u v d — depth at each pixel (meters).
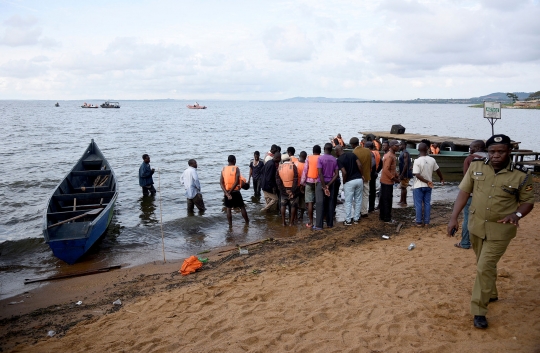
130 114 91.56
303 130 46.47
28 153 23.91
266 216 10.69
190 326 4.44
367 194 9.58
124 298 5.77
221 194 13.57
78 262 7.75
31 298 6.07
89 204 10.87
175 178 16.44
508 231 3.66
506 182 3.62
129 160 21.30
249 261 7.06
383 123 62.28
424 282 5.16
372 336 3.86
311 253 7.23
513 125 54.72
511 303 4.27
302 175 9.29
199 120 67.94
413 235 7.82
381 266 6.00
